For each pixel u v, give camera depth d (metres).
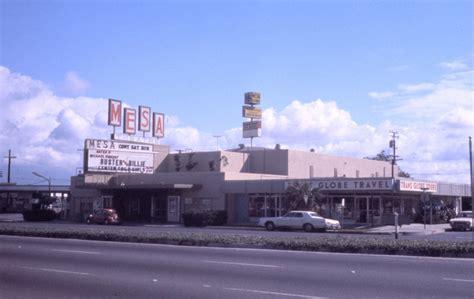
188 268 16.14
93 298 11.84
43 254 20.20
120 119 60.72
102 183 56.84
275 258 18.41
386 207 45.25
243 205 50.31
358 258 18.09
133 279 14.27
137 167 59.72
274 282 13.53
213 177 51.50
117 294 12.26
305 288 12.66
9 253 20.62
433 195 52.00
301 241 21.62
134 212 57.12
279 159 60.34
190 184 52.25
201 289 12.72
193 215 46.28
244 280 13.89
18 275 15.07
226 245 22.75
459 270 15.08
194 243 23.56
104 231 28.41
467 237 30.86
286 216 40.25
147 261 17.86
